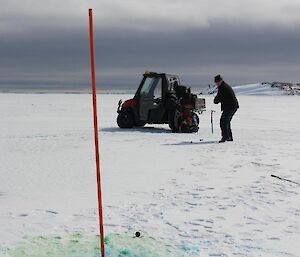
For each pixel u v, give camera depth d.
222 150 11.76
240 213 5.73
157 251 4.33
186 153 11.20
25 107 44.62
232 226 5.18
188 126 16.75
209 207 6.02
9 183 7.54
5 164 9.46
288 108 50.41
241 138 15.01
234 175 8.30
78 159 10.19
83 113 33.81
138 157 10.52
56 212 5.73
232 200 6.41
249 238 4.74
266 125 22.83
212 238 4.73
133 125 18.50
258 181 7.75
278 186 7.35
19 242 4.55
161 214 5.66
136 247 4.44
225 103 13.36
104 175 8.29
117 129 18.27
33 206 6.05
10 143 13.30
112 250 4.34
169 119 16.86
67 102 64.38
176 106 16.84
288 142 13.75
